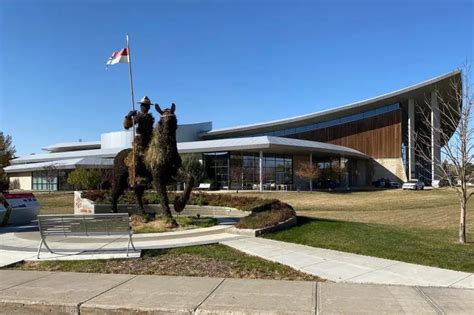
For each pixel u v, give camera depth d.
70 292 7.18
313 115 76.25
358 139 75.31
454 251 10.66
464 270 8.69
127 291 7.20
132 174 15.51
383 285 7.49
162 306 6.35
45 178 69.25
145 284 7.64
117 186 16.33
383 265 9.06
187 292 7.09
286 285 7.51
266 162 61.03
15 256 10.20
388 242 11.73
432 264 9.18
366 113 74.69
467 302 6.48
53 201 39.44
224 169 56.47
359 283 7.64
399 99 69.31
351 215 25.00
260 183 53.97
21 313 6.57
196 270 8.69
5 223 16.92
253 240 11.91
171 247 10.91
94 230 10.30
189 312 6.17
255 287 7.38
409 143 68.00
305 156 66.94
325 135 78.44
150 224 14.84
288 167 64.75
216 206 19.14
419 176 75.88
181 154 55.56
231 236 12.62
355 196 45.12
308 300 6.59
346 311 6.07
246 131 86.62
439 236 13.84
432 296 6.80
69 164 63.56
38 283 7.79
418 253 10.23
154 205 19.23
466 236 13.94
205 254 10.11
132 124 15.41
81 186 46.75
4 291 7.27
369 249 10.66
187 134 93.31
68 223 10.25
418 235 13.60
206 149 56.12
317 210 29.59
